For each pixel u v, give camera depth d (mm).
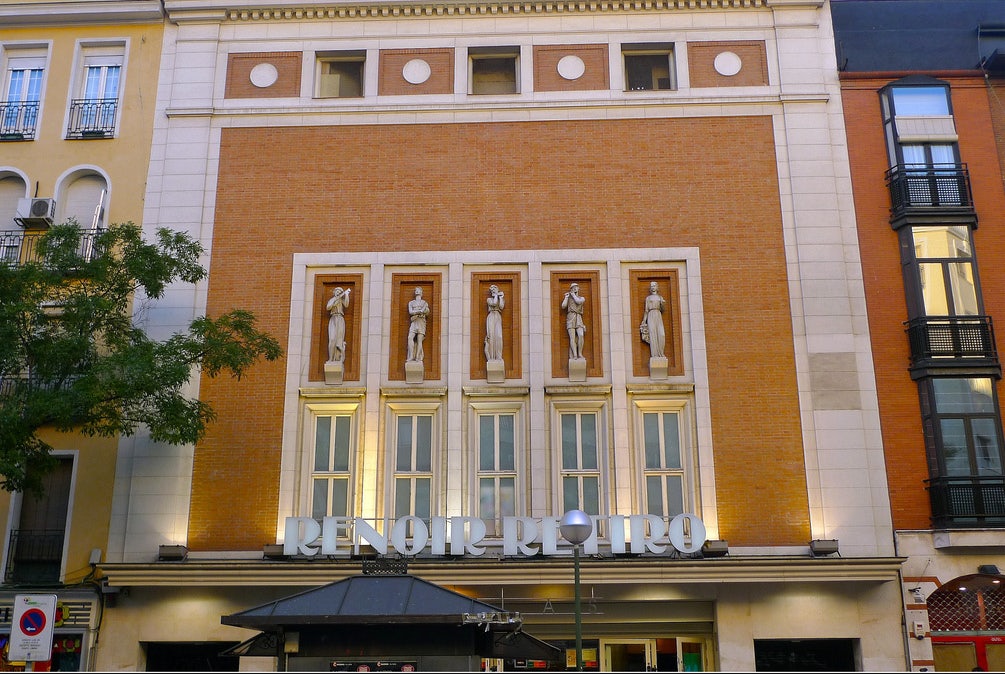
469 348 21062
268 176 22344
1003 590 19797
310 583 19016
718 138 22266
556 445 20391
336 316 21234
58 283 17203
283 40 23438
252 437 20531
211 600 19516
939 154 22109
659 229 21641
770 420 20344
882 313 21062
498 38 23250
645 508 20094
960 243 21422
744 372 20641
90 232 22078
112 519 20078
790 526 19703
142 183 22484
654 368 20625
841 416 20281
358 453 20422
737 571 18734
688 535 19562
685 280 21375
